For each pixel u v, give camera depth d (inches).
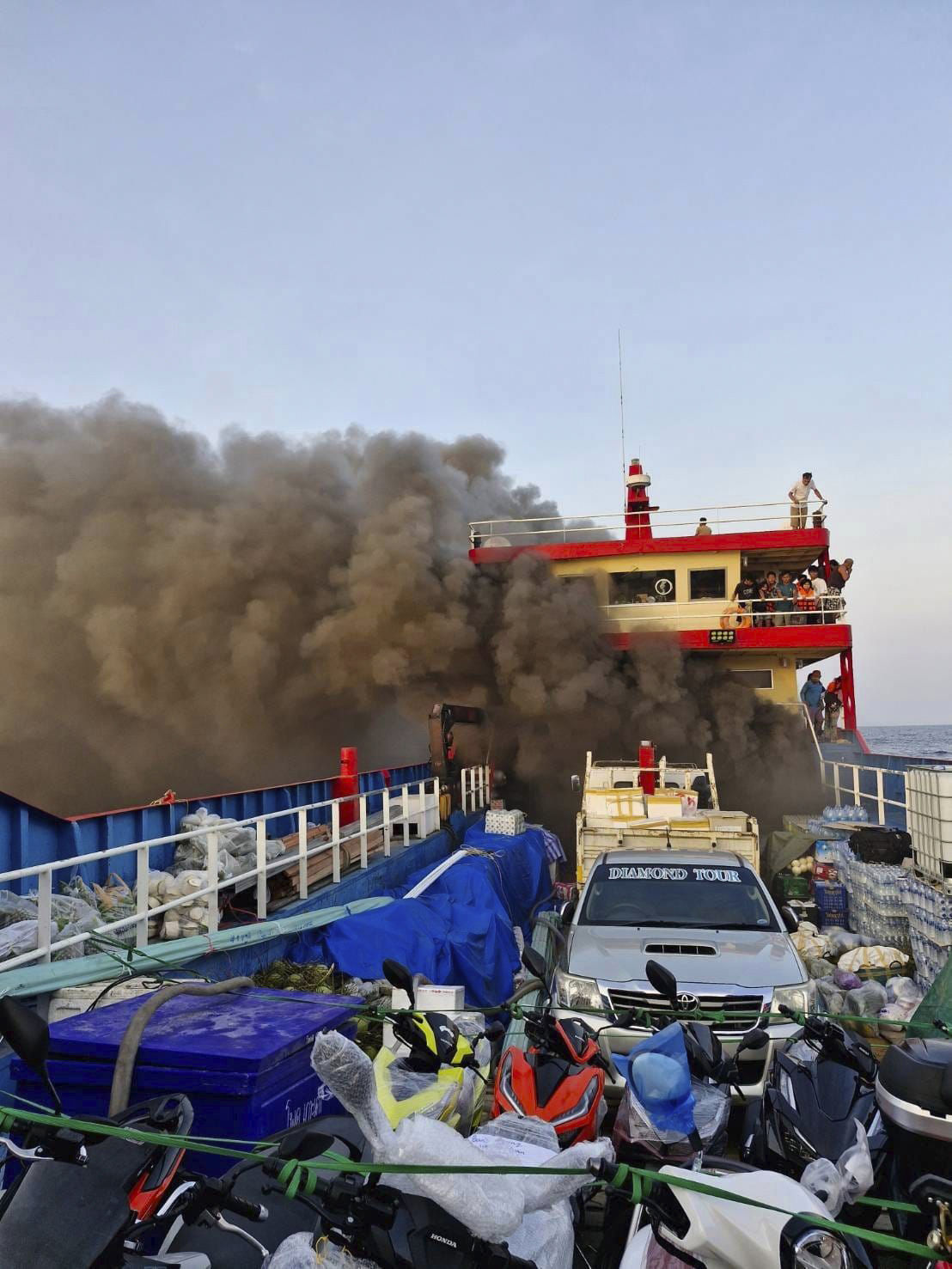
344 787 544.1
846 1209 143.8
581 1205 156.1
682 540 786.8
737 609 772.0
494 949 374.0
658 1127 145.3
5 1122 93.3
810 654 790.5
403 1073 148.2
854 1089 165.8
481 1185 95.7
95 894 306.2
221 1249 117.1
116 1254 88.8
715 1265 97.9
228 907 332.5
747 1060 225.3
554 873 631.2
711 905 298.7
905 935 373.7
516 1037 257.4
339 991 308.2
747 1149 184.4
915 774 374.0
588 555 804.6
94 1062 139.7
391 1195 95.6
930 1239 100.9
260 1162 98.9
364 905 372.8
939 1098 133.9
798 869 492.4
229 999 164.7
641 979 247.3
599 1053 190.9
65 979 223.8
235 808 435.2
